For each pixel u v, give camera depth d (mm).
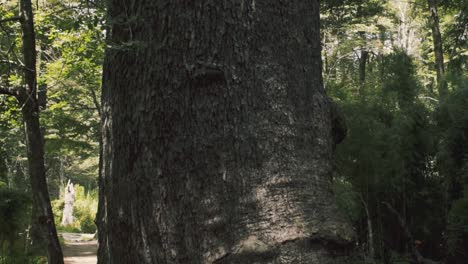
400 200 6156
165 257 2393
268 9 2506
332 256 2297
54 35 7957
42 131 12570
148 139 2498
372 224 6051
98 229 2928
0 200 8273
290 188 2359
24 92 5543
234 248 2256
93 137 13773
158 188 2439
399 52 6828
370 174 5570
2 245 8406
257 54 2451
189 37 2465
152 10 2570
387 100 6359
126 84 2643
